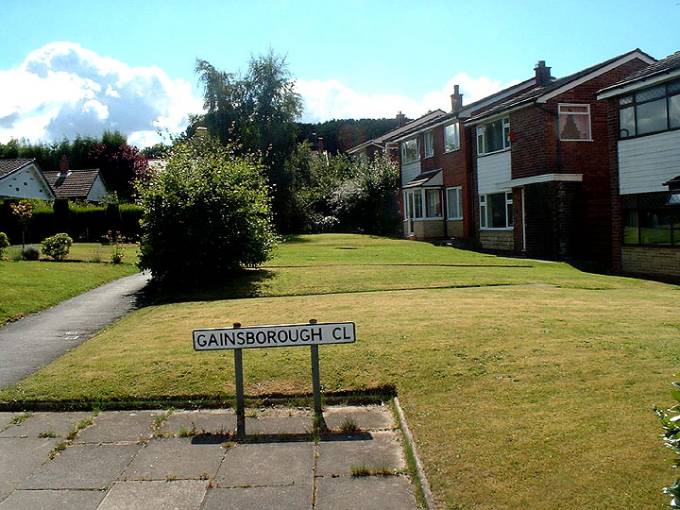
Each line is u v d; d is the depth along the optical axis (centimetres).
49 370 800
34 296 1459
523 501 429
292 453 552
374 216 3959
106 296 1544
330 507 455
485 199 2822
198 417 646
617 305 1102
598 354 732
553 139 2327
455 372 701
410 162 3703
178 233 1581
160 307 1295
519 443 512
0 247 2183
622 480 441
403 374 710
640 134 1888
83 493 491
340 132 6788
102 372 766
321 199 4247
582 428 528
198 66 3831
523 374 678
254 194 1700
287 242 2959
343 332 597
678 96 1756
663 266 1825
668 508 401
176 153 1731
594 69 2358
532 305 1092
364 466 515
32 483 511
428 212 3347
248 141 3772
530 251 2420
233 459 544
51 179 5078
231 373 742
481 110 2989
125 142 6084
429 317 980
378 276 1591
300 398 679
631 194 1933
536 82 2977
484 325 898
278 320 1033
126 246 2908
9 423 650
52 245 2211
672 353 726
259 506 461
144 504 470
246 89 3884
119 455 561
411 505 452
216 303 1298
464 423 567
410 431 571
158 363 786
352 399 675
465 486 458
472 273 1666
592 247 2320
